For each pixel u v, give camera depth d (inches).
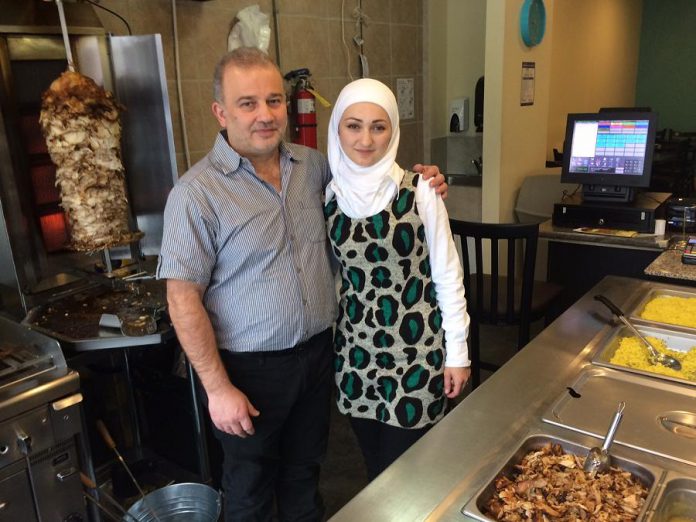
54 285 77.7
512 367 55.0
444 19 153.6
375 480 39.9
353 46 125.6
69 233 78.8
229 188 55.3
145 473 89.0
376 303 58.9
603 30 227.6
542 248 139.8
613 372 53.6
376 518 36.4
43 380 60.0
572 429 44.8
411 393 59.2
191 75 95.8
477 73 154.5
